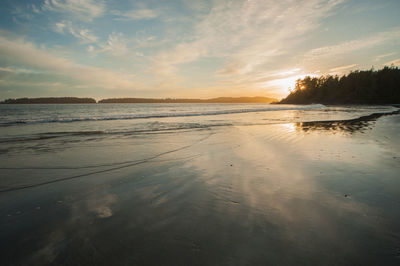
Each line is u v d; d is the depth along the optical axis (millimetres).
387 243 1719
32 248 1702
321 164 4121
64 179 3389
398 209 2322
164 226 2021
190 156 4863
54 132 8844
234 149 5566
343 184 3074
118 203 2531
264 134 8109
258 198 2625
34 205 2488
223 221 2098
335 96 77500
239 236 1841
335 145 5957
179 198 2660
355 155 4805
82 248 1702
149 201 2584
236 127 10523
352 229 1929
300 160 4426
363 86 72000
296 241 1757
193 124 12141
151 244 1750
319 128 9789
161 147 5867
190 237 1836
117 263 1530
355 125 10797
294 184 3092
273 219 2121
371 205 2414
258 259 1549
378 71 75062
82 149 5641
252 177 3410
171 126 11094
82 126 11109
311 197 2641
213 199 2613
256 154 5008
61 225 2049
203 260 1550
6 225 2043
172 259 1564
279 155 4887
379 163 4156
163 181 3273
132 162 4383
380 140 6648
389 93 66125
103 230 1960
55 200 2625
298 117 16938
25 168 3967
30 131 9148
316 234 1855
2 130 9414
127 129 9883
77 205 2484
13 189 2967
